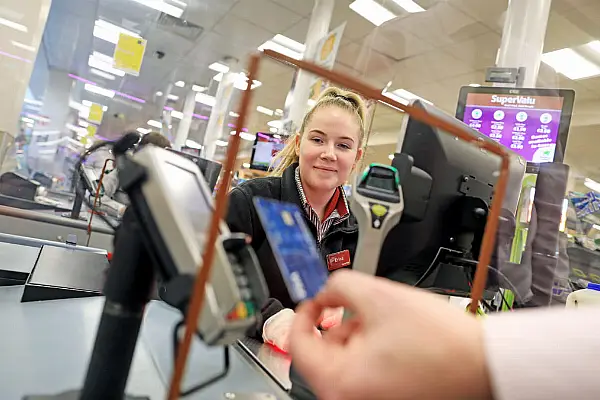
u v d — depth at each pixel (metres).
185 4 4.73
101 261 0.89
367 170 0.52
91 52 7.28
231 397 0.47
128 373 0.37
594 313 0.21
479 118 1.73
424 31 4.20
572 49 4.15
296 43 5.09
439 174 0.74
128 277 0.35
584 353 0.18
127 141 0.62
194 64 6.50
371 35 4.43
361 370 0.20
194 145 6.12
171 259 0.30
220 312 0.29
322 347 0.23
